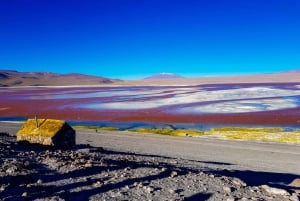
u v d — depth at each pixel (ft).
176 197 32.91
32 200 29.66
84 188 34.12
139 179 38.73
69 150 67.00
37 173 38.24
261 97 379.55
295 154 118.42
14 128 197.57
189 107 302.04
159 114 264.93
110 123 230.89
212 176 42.06
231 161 101.76
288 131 183.42
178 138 157.99
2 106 371.35
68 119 257.34
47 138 66.80
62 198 30.50
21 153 51.83
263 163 99.66
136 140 150.61
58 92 638.94
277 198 33.53
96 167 42.98
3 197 29.60
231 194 34.47
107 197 31.99
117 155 71.82
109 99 416.46
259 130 187.21
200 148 129.18
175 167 57.47
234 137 164.25
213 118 240.94
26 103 398.62
